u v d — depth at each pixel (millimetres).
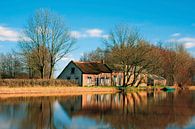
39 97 60406
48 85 79375
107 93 76875
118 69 94188
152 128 28234
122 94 73750
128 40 85750
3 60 104688
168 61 121875
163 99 58969
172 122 31172
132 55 85125
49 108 42094
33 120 31828
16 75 100625
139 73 90500
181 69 122688
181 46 127250
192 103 50625
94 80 95875
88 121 31547
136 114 36750
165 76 122562
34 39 82125
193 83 134625
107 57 96562
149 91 92000
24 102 49469
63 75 98812
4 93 67688
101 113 37562
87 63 98688
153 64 89250
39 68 83062
